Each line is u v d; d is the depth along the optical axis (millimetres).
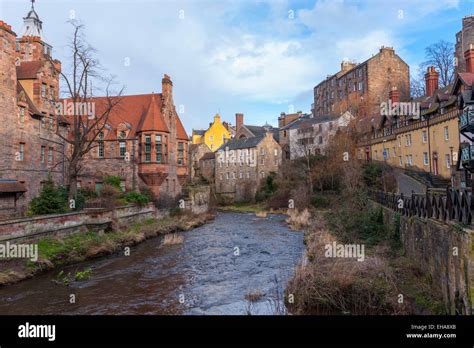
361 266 13203
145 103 39188
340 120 54250
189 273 17812
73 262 19359
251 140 65500
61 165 31531
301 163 53062
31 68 28578
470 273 8828
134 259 20797
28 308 12984
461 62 52375
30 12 39875
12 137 24500
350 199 29578
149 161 35000
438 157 34688
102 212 24359
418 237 14781
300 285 12859
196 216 39719
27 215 22812
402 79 62531
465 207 10062
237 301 13500
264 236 28641
